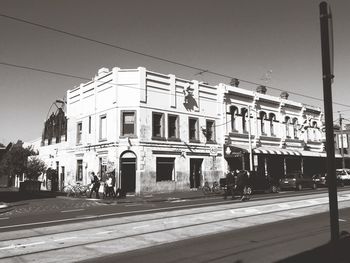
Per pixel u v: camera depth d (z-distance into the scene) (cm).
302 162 3844
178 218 1333
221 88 3300
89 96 3103
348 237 884
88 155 3033
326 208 1608
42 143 4041
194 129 3078
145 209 1653
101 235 1013
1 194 2925
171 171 2886
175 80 2961
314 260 700
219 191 2703
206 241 925
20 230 1097
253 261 711
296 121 4169
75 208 1795
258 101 3653
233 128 3397
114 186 2483
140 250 836
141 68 2744
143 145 2700
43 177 3912
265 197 2267
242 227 1139
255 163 3328
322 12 494
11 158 4056
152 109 2789
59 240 945
